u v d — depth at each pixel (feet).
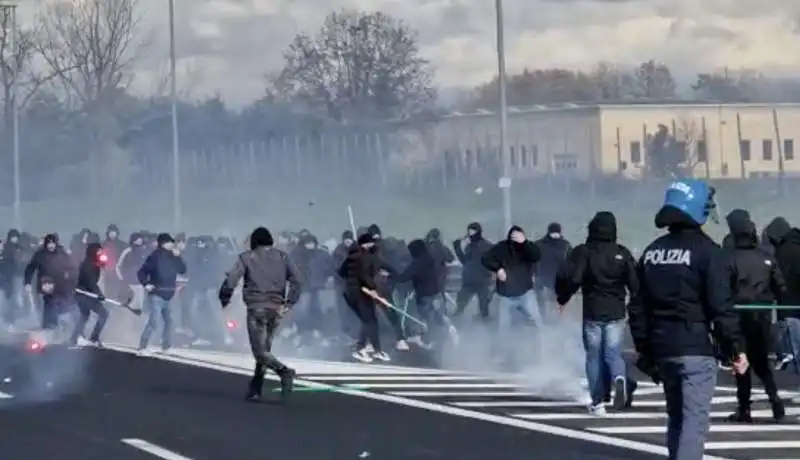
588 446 105.70
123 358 183.73
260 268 133.59
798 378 152.76
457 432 113.70
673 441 78.18
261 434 112.88
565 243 204.03
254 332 133.69
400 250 219.41
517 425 117.70
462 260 217.56
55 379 158.40
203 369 168.35
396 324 194.39
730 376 155.22
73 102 486.79
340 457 100.99
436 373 162.91
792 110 413.59
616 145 411.54
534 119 423.64
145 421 121.49
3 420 123.44
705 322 77.20
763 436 110.42
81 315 206.28
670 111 415.64
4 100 482.28
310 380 155.63
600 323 121.60
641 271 78.95
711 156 412.98
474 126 442.50
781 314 128.06
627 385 127.24
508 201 234.99
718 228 336.90
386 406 131.44
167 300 191.31
